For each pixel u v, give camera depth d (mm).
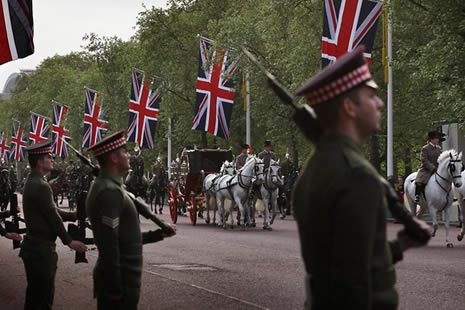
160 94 72438
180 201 41438
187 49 73500
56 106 106250
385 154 54875
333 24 36531
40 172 9219
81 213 8891
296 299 14797
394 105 49188
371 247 4020
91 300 14648
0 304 13906
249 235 31750
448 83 35375
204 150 40062
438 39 35125
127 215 7086
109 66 89938
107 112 90500
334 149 4184
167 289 16219
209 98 56594
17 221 10086
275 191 35500
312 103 4289
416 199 27359
